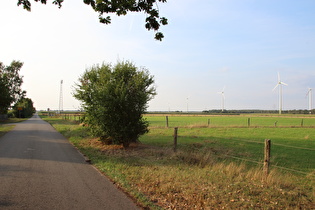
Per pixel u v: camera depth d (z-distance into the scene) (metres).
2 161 8.87
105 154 10.60
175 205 4.93
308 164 9.81
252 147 13.63
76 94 13.61
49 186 5.97
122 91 11.66
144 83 12.88
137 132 12.21
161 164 8.66
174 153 10.23
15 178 6.61
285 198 5.41
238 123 38.78
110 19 6.49
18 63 51.94
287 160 10.55
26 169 7.68
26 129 24.64
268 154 7.02
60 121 41.22
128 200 5.12
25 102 77.38
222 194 5.52
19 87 52.25
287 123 40.47
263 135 20.25
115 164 8.51
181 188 5.90
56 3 6.25
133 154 10.55
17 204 4.78
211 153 10.88
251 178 7.04
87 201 5.02
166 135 19.30
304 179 7.49
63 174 7.17
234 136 19.08
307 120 52.22
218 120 50.78
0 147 12.39
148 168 7.93
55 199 5.10
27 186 5.93
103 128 11.98
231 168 7.80
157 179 6.65
